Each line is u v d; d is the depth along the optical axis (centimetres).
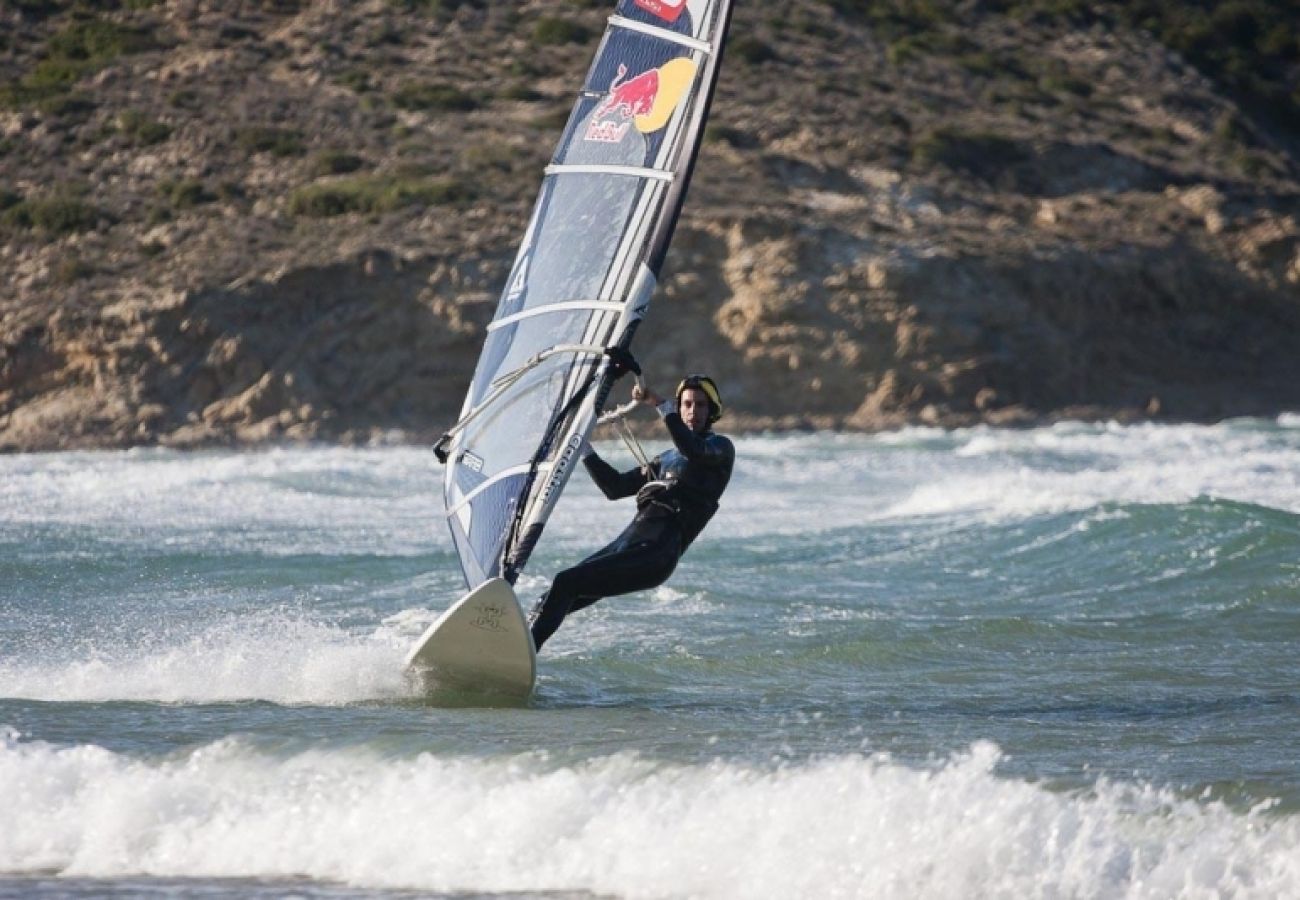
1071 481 7631
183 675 3375
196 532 6200
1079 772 2467
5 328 14538
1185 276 16975
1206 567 4916
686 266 15338
